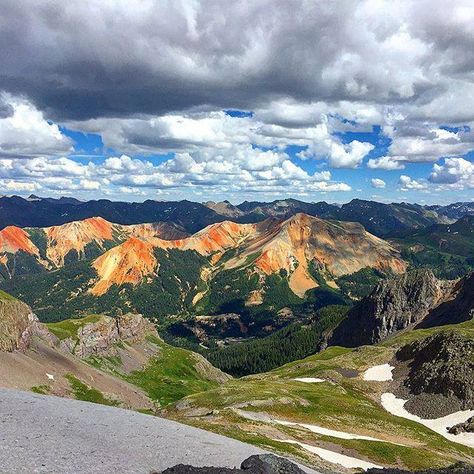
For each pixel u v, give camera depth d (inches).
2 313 7126.0
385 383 6983.3
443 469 1926.7
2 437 1382.9
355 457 3097.9
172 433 1911.9
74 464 1233.4
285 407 4544.8
